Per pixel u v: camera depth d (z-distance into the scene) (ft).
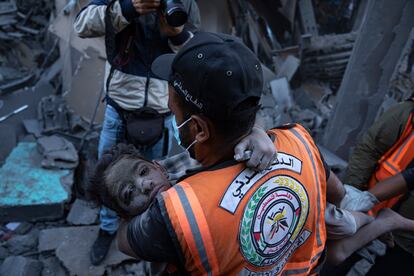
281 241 3.08
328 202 4.35
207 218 2.78
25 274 8.37
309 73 16.83
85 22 6.56
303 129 3.59
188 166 4.24
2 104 13.32
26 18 16.67
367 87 12.61
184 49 2.86
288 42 16.98
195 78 2.75
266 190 2.97
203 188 2.87
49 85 14.53
